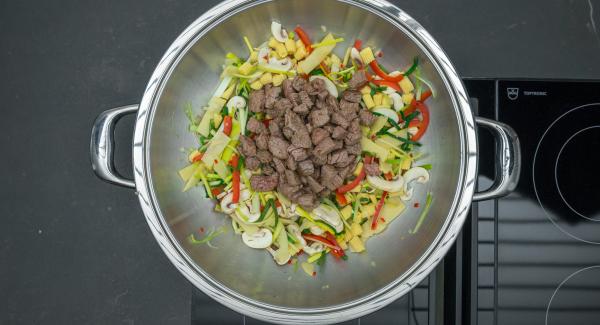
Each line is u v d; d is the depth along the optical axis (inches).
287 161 35.8
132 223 39.6
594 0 39.6
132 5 39.6
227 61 35.7
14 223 39.6
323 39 36.2
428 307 35.7
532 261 35.6
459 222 32.6
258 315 32.6
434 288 35.8
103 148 32.8
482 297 35.4
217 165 35.6
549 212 35.8
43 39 39.8
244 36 35.3
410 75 35.4
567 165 36.1
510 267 35.5
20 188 39.6
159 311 39.5
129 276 39.6
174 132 34.8
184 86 34.5
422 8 39.5
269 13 34.6
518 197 35.8
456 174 33.2
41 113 39.7
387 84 35.8
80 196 39.6
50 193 39.6
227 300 32.8
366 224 36.1
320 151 35.5
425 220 35.4
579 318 35.5
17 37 39.7
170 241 33.0
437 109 34.6
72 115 39.7
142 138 32.4
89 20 39.7
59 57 39.7
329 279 35.6
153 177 32.9
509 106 36.3
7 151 39.6
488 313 35.4
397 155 36.1
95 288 39.6
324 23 35.5
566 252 35.7
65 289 39.6
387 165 36.1
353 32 35.6
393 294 32.7
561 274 35.6
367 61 35.7
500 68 39.6
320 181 36.6
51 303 39.6
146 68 39.6
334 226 35.4
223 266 35.0
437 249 32.8
